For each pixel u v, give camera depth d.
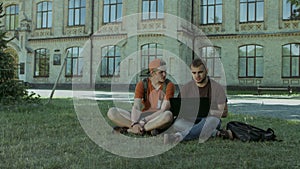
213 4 26.72
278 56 24.94
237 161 3.70
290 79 24.61
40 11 30.62
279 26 25.00
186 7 26.48
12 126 5.85
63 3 29.84
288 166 3.53
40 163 3.46
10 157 3.70
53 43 29.84
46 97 14.88
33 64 30.33
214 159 3.76
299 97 17.67
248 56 25.73
